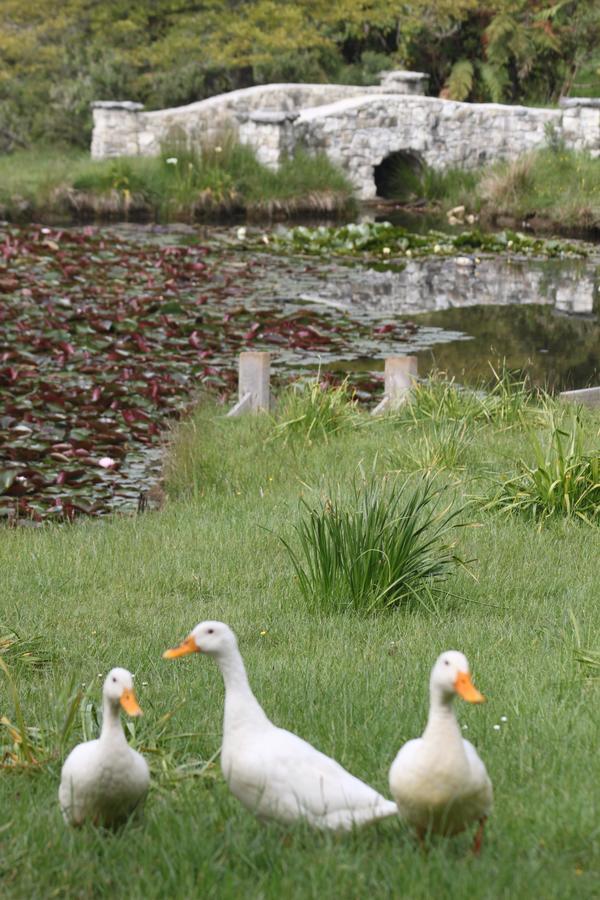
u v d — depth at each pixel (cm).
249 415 1252
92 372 1461
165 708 572
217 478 1077
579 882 363
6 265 2112
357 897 351
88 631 723
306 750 401
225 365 1538
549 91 4388
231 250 2517
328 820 386
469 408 1213
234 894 357
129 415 1296
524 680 600
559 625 711
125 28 3966
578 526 916
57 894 376
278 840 388
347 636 706
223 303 1952
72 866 384
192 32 4066
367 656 664
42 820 429
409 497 922
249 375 1291
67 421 1272
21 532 971
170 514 997
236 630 718
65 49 3988
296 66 4069
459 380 1524
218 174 3120
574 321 1933
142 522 977
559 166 3222
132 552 886
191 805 433
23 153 3644
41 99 3872
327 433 1180
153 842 398
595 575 808
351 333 1781
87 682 625
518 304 2070
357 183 3494
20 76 4025
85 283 2008
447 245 2631
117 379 1432
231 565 847
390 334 1788
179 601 783
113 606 773
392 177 3609
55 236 2445
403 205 3434
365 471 1043
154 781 470
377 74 4162
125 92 3900
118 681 400
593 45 4247
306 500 968
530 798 437
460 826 381
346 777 396
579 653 631
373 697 580
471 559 802
